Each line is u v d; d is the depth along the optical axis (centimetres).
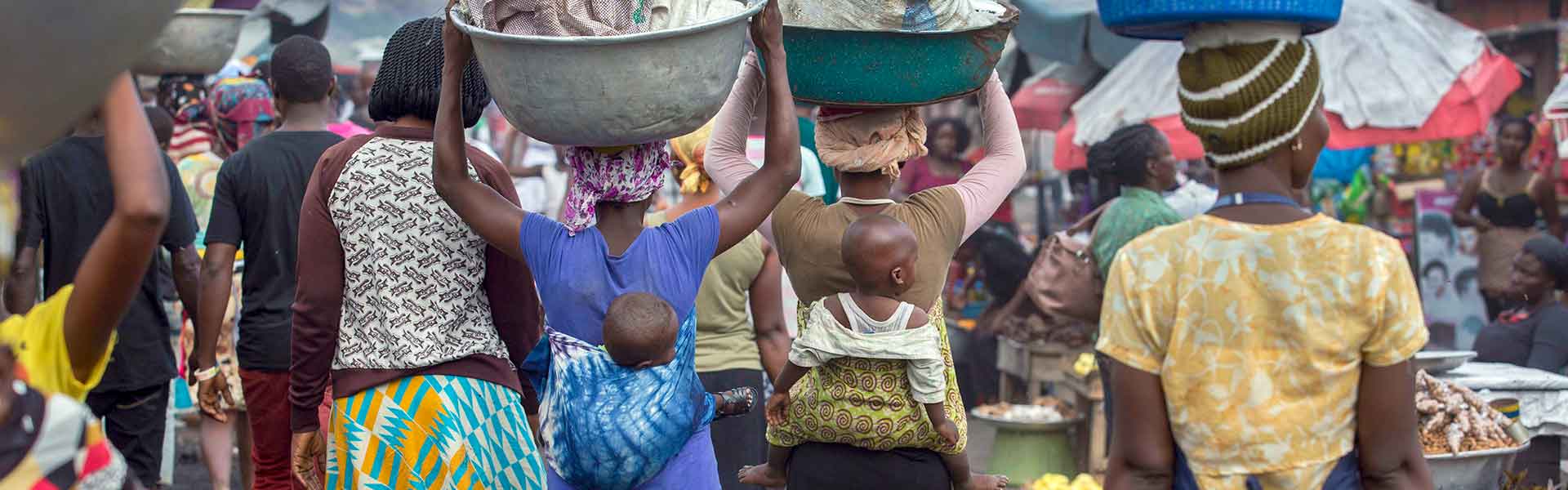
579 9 279
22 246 455
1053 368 715
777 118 288
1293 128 245
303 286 351
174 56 677
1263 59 244
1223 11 240
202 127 692
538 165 1056
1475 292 892
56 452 206
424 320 335
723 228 289
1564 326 619
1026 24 883
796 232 326
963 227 323
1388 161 1072
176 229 485
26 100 142
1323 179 1038
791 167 291
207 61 688
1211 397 245
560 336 288
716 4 284
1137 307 251
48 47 138
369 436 335
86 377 222
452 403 334
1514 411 491
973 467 714
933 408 314
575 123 264
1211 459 246
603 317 286
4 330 212
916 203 323
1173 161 580
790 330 566
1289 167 252
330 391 382
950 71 306
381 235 336
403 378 335
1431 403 412
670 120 267
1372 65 772
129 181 213
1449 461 407
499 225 290
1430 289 902
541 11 277
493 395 340
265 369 447
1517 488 453
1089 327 700
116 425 492
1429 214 904
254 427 454
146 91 923
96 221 465
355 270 340
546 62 256
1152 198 575
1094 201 1012
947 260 325
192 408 723
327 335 352
